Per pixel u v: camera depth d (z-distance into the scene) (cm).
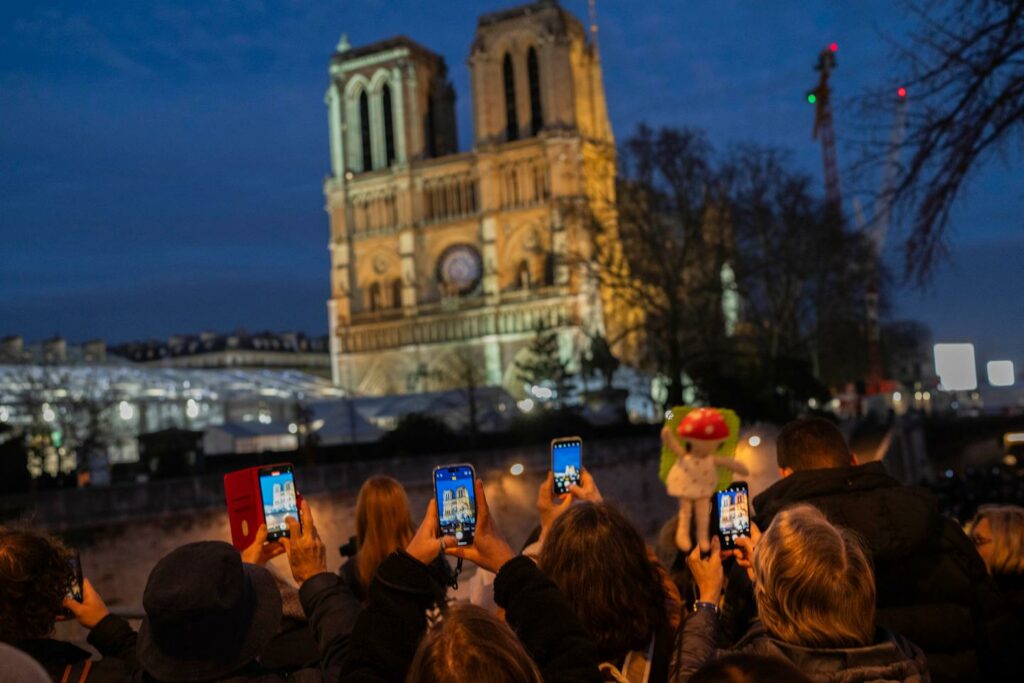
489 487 5325
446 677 352
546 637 449
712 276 8619
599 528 520
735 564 727
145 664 459
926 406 17325
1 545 525
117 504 3441
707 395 8269
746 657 338
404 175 15712
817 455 709
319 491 4278
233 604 458
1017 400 17950
